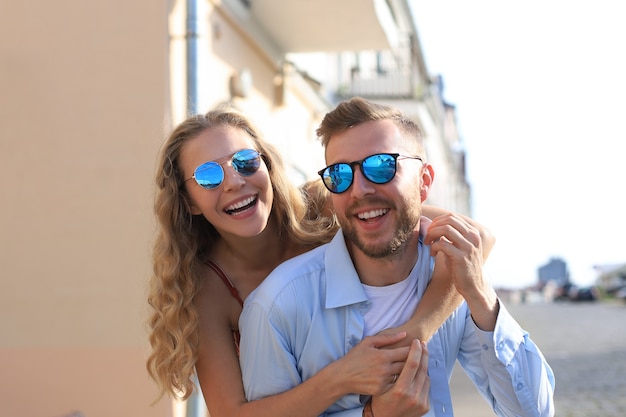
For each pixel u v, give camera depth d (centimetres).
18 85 587
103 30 579
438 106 1906
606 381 1069
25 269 577
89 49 580
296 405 237
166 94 570
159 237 292
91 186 572
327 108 1129
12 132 584
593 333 1981
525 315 3139
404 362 236
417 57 1412
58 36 584
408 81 1349
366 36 851
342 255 253
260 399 248
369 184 238
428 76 1518
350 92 1362
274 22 803
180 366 271
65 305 570
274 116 892
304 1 745
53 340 569
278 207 308
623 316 2844
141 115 569
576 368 1223
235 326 297
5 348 574
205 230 306
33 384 568
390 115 246
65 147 578
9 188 582
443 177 2972
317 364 249
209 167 286
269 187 297
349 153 241
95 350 563
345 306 251
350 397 247
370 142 240
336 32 838
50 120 582
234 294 298
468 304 249
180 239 293
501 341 249
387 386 234
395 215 241
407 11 1145
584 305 4412
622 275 5116
